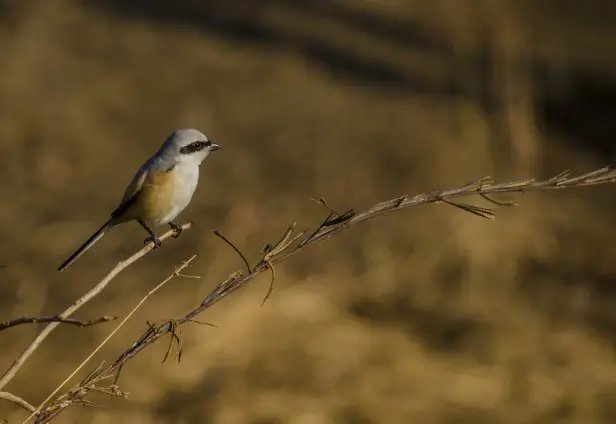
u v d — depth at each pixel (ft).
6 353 36.11
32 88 77.66
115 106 76.84
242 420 31.22
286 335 36.04
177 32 97.35
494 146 54.49
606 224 54.13
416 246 43.96
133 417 31.37
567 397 33.32
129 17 100.17
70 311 14.29
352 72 87.92
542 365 35.53
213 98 80.79
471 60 75.36
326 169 63.62
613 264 47.47
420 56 89.81
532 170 53.98
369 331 37.58
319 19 100.73
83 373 34.12
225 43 95.20
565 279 44.55
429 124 72.33
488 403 32.81
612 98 78.07
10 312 40.09
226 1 104.58
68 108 74.08
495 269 43.16
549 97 77.30
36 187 59.26
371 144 68.64
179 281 41.14
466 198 45.91
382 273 42.27
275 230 49.42
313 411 31.48
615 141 70.38
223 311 37.04
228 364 34.01
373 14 100.53
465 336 37.63
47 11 94.84
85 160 65.21
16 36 87.97
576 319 40.83
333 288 40.93
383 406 31.99
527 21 89.56
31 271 44.98
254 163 65.21
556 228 51.88
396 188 58.29
